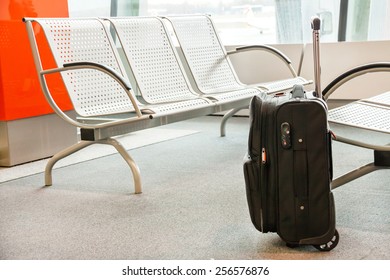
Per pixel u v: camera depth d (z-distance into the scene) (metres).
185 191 2.69
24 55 3.38
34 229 2.22
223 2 5.29
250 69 4.79
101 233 2.14
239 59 4.82
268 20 5.15
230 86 3.70
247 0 5.19
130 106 3.06
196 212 2.35
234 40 5.31
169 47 3.45
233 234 2.08
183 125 4.67
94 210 2.44
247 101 3.36
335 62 4.46
